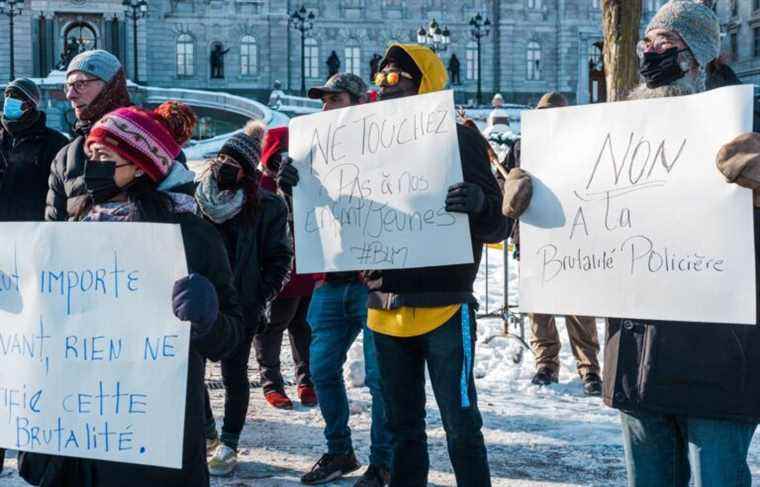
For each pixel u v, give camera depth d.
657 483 3.93
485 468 4.77
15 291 3.63
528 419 7.62
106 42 71.81
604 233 3.93
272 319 8.11
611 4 13.00
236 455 6.39
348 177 4.81
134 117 3.71
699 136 3.75
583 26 80.56
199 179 6.41
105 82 5.48
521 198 4.03
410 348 4.88
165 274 3.54
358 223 4.77
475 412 4.76
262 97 76.06
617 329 3.93
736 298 3.66
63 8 70.56
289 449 6.95
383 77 4.98
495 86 80.56
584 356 8.55
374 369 5.80
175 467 3.50
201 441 3.73
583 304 3.96
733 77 5.36
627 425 3.98
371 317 4.91
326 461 6.18
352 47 78.94
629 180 3.89
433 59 5.01
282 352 10.92
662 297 3.78
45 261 3.60
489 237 4.71
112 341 3.56
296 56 77.62
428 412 7.80
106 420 3.54
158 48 74.75
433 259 4.59
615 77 13.04
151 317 3.54
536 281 4.06
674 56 3.91
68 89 5.48
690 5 3.91
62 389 3.58
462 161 4.71
